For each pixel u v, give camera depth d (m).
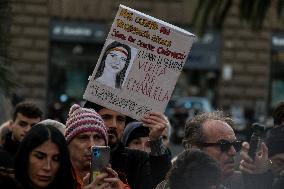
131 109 8.48
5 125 11.09
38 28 40.44
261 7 15.84
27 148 7.05
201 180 6.55
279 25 16.64
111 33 8.46
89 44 41.97
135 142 9.79
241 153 8.59
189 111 36.03
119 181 7.20
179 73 8.52
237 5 16.14
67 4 40.44
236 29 42.91
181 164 6.61
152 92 8.50
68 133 7.72
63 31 41.31
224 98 43.19
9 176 6.89
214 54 43.09
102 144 7.76
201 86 43.31
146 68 8.49
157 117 8.48
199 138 7.93
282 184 8.35
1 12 12.53
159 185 7.41
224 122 7.99
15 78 12.36
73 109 7.99
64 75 41.94
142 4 42.12
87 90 8.46
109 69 8.46
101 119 7.81
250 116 41.59
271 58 43.25
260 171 8.53
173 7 42.03
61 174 7.11
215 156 7.91
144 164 8.52
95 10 41.62
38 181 7.07
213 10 16.62
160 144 8.51
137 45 8.48
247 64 43.19
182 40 8.50
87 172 7.70
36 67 40.78
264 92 43.25
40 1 40.09
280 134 8.88
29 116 10.84
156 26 8.48
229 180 8.41
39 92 40.94
